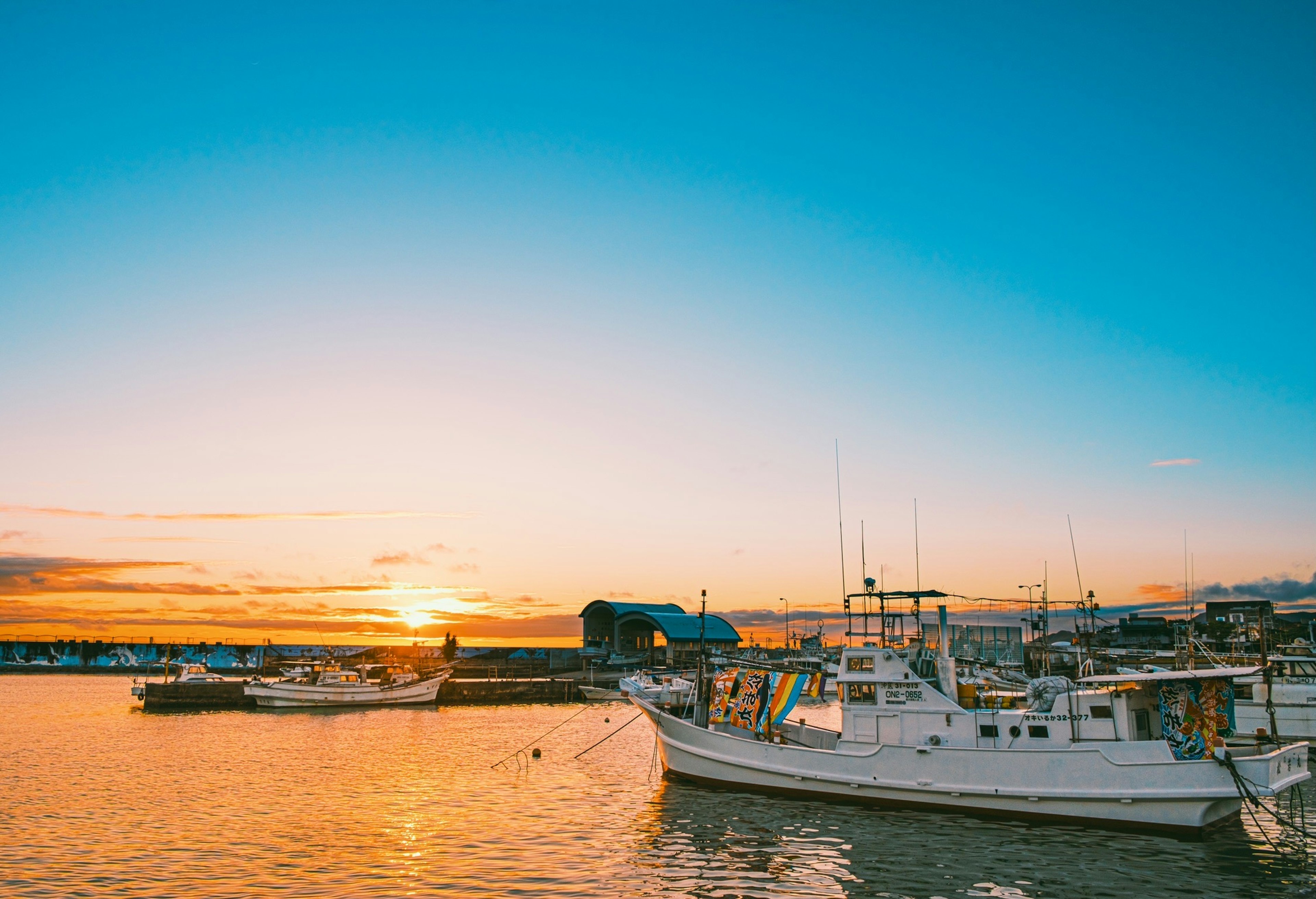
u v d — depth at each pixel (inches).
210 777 1993.1
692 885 1122.7
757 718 1723.7
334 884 1129.4
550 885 1125.1
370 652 6865.2
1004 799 1379.2
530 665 6210.6
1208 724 1334.9
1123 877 1131.9
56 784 1903.3
